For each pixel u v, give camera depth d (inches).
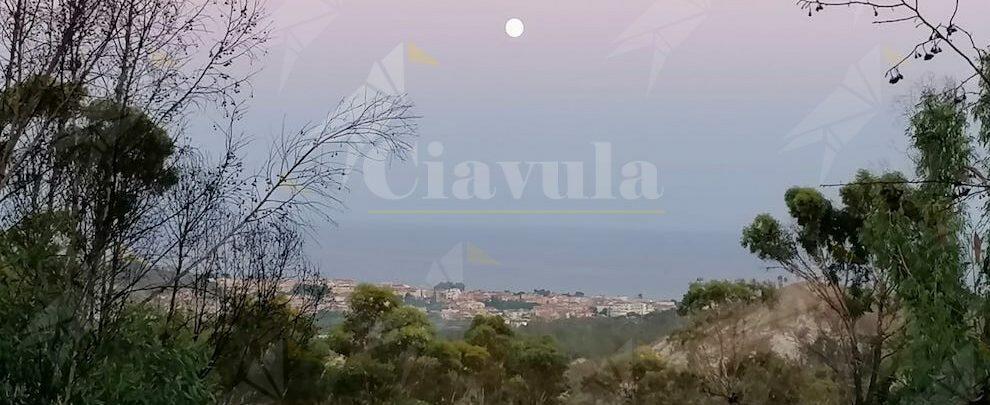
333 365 159.6
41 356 88.7
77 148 102.3
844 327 196.9
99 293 99.8
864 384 192.1
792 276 200.7
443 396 180.2
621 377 203.0
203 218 117.3
